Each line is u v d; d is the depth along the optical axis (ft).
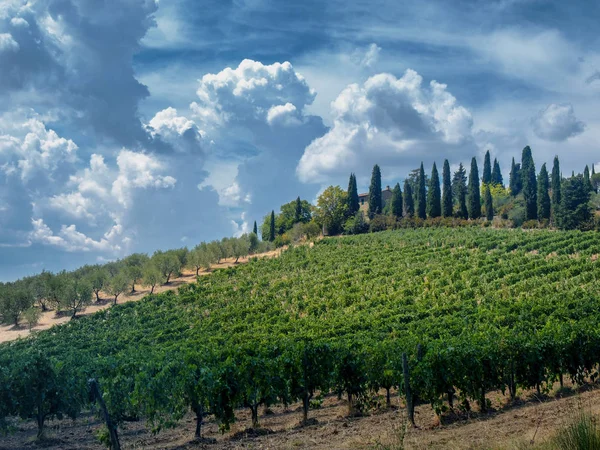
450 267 188.85
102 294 240.94
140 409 55.83
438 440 36.37
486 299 141.49
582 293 130.72
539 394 56.70
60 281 217.56
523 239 222.28
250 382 48.70
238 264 285.43
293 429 46.55
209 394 45.85
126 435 51.78
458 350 49.44
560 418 38.70
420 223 320.09
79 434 52.54
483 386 50.26
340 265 219.41
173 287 243.60
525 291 147.54
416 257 211.61
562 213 270.46
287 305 174.09
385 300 159.63
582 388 58.85
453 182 474.90
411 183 483.10
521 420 40.60
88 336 158.40
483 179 486.79
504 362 53.78
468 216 333.21
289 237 350.64
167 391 50.26
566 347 58.44
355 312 153.89
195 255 270.05
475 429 39.29
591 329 63.31
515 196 444.96
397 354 56.75
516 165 500.33
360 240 276.62
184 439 46.52
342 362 53.36
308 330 125.29
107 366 69.92
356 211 371.15
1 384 48.14
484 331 88.28
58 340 155.63
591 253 186.80
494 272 171.01
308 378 51.78
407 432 40.32
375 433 40.81
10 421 62.44
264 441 41.37
